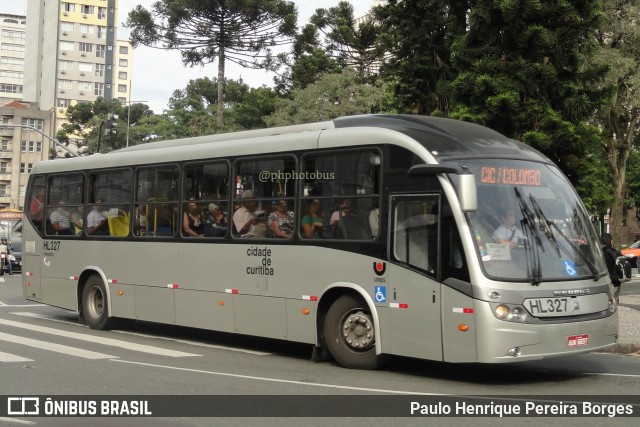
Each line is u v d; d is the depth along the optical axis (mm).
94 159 15883
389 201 10273
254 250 12109
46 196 17188
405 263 10008
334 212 10992
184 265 13406
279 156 11852
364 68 49344
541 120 17094
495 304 9164
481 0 17422
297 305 11414
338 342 10914
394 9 23109
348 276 10703
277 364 11367
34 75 138750
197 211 13258
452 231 9523
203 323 13031
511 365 11445
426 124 10688
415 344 9883
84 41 134125
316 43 49000
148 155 14422
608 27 34719
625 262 20188
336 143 11039
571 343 9500
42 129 112188
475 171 9781
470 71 17688
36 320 17672
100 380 9812
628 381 10016
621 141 38750
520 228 9695
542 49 17266
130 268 14672
